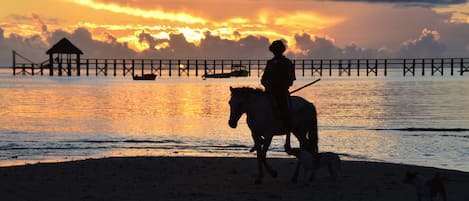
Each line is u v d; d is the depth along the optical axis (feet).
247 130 102.68
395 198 41.09
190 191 43.16
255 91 46.62
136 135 96.02
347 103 173.27
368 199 40.83
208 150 77.15
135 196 41.37
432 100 183.83
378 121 119.24
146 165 55.72
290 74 45.62
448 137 91.09
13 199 40.32
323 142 85.35
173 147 80.53
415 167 55.57
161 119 126.31
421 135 94.17
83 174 50.37
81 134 97.40
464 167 63.52
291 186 45.34
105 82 363.76
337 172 46.88
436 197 41.39
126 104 175.73
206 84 341.82
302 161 45.91
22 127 108.78
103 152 74.79
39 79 400.88
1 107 160.56
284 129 46.19
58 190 43.27
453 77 439.22
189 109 156.25
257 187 44.96
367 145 81.97
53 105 169.58
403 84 312.91
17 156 70.08
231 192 42.96
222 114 140.05
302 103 46.80
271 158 62.03
